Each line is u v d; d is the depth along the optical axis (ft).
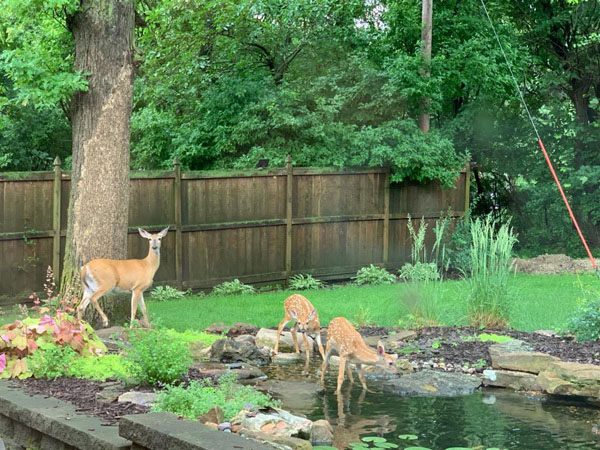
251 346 32.45
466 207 65.51
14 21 45.29
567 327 35.12
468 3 73.46
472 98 77.71
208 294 53.06
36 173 45.09
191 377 25.80
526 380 28.68
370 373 30.63
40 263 45.75
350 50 68.95
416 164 60.54
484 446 21.34
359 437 21.98
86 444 18.79
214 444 16.49
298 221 57.31
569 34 84.12
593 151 83.66
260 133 61.93
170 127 68.90
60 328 27.09
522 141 83.20
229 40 69.05
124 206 39.34
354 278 60.80
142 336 26.14
